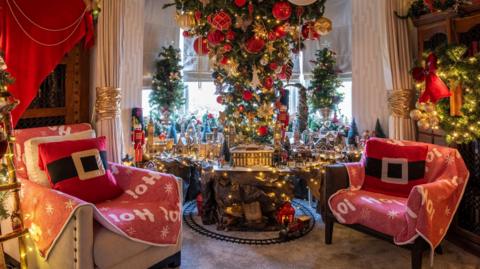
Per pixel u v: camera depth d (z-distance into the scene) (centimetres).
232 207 323
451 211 260
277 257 275
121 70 348
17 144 260
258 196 321
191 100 454
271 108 328
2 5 273
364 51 403
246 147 328
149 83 410
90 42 329
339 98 408
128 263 222
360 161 319
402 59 348
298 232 311
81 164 251
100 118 329
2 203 210
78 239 196
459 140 282
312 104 407
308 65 440
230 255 278
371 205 263
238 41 286
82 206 197
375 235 261
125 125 377
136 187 268
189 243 298
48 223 208
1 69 205
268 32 277
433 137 328
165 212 244
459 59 269
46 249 209
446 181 259
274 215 329
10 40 278
